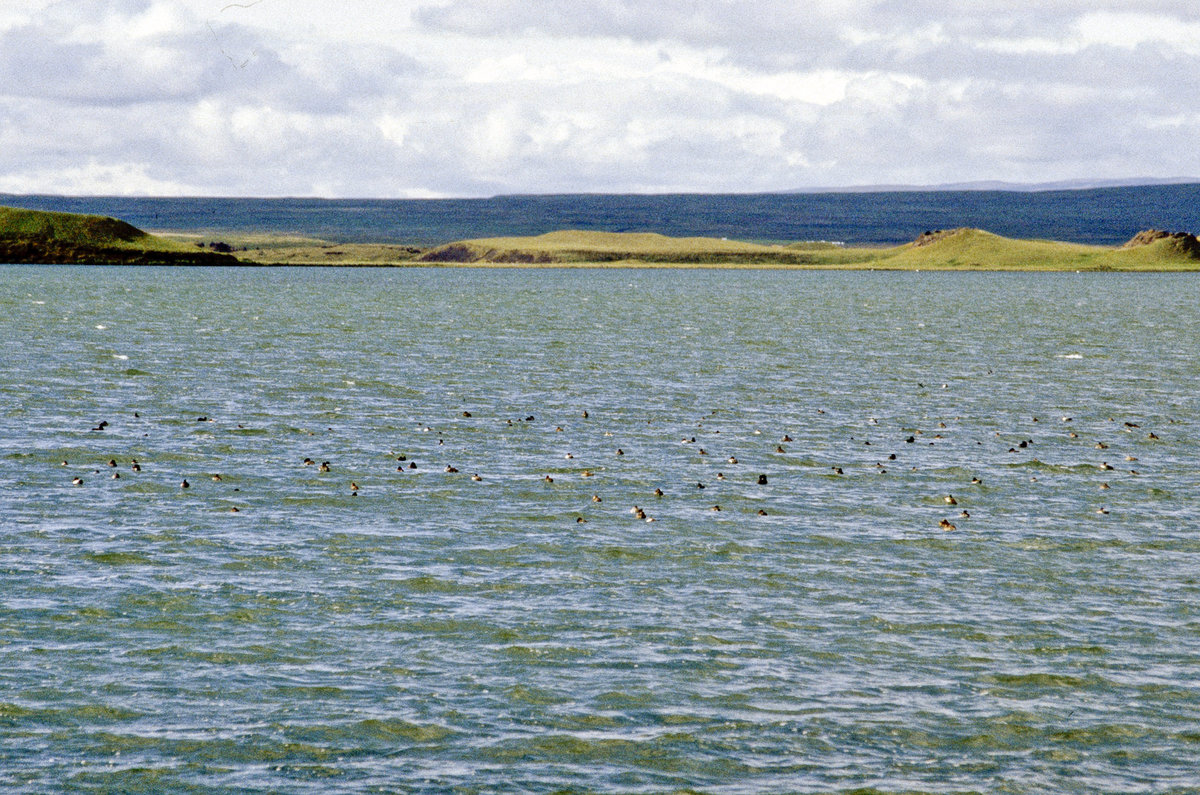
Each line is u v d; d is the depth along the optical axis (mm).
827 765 38406
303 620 49375
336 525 63375
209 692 42594
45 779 36781
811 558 58719
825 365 140125
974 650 47219
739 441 88125
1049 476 77438
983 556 59406
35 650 45656
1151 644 48031
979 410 105000
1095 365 143750
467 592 53062
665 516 66188
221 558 57219
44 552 57469
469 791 36625
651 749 39219
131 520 63531
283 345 153875
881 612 51219
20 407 97188
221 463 77750
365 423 93625
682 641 47750
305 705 41781
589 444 86188
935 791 37031
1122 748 39719
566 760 38500
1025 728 40938
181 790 36438
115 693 42312
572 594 53031
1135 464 81500
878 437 90688
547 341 167250
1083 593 54000
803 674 44844
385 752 38781
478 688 43281
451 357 142250
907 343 172750
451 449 83625
